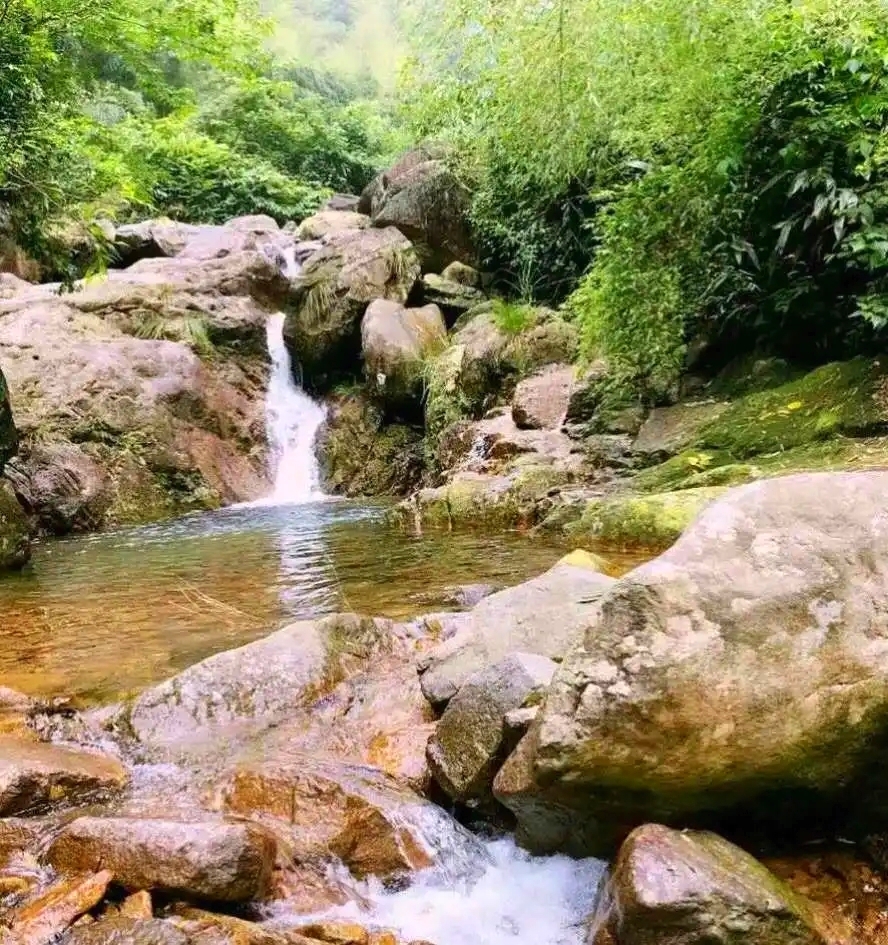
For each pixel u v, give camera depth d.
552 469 6.10
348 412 10.10
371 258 10.55
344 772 2.39
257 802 2.28
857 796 1.89
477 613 3.05
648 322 5.96
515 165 8.54
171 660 3.28
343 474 9.80
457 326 10.05
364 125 18.39
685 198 5.73
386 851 2.12
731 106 5.30
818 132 5.07
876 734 1.81
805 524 1.96
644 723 1.78
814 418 5.15
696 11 4.99
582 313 6.67
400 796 2.26
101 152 7.43
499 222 9.95
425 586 4.26
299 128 17.52
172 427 8.84
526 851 2.13
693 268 6.02
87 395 8.36
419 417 9.67
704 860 1.69
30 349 8.55
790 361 6.09
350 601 4.05
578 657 1.90
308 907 1.95
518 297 9.95
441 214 10.91
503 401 8.27
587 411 6.80
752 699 1.79
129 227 12.27
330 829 2.18
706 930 1.57
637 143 6.23
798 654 1.81
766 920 1.60
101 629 3.77
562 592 3.03
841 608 1.85
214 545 6.10
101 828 1.97
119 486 8.06
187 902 1.85
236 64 8.51
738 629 1.82
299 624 3.14
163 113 16.34
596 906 1.83
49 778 2.30
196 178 15.59
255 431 9.87
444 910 1.97
